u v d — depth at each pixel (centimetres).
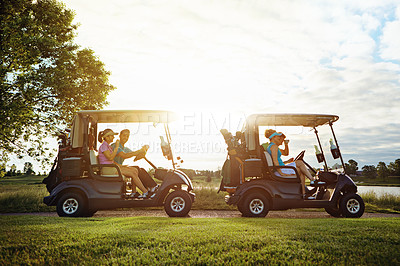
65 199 675
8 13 1398
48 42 1329
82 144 713
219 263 287
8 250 325
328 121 764
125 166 711
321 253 314
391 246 340
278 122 773
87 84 1577
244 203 691
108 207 681
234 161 720
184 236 379
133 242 353
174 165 720
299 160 755
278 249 323
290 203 699
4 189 1380
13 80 1300
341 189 716
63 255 316
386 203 1127
